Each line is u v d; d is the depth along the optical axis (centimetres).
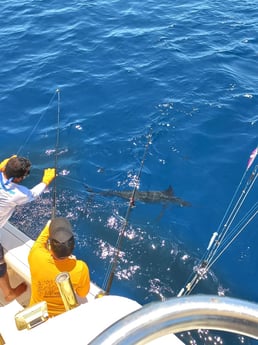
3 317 394
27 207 873
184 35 1366
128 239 805
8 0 1577
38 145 1000
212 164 944
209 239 800
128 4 1543
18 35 1358
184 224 827
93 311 254
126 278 739
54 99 1116
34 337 242
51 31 1377
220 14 1493
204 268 748
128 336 162
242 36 1372
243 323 168
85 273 381
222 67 1228
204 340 633
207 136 1009
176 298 172
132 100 1109
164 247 789
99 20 1435
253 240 789
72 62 1241
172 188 898
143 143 995
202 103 1099
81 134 1021
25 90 1145
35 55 1273
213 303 169
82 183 916
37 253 378
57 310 379
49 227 383
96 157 969
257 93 1134
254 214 834
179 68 1220
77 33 1365
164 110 1078
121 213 854
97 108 1090
